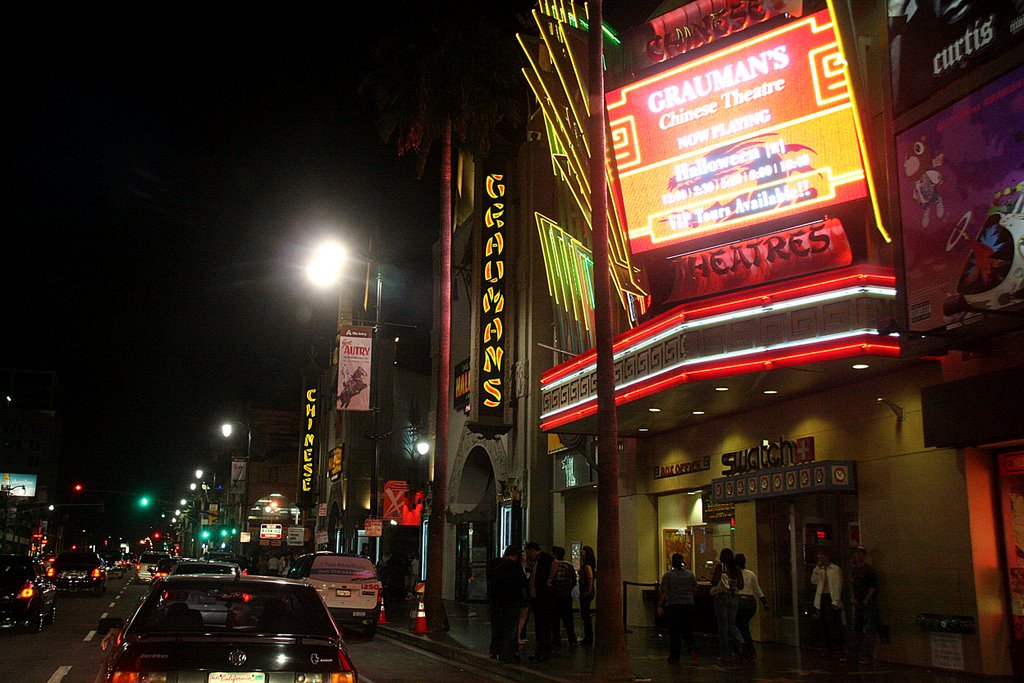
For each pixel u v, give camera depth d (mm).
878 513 16406
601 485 14672
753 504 19734
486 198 34000
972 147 13656
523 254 32719
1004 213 13031
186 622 7379
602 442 14820
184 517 129875
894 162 15117
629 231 20703
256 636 7102
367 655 18469
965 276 13570
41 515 137125
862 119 17031
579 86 24203
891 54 15336
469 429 33781
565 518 29594
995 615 14180
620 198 20922
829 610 16984
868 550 16562
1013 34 13109
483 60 25719
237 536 81312
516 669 15273
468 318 38812
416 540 50969
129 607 31344
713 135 19281
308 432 70938
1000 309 12922
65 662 15625
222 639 6957
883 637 15977
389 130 27109
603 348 15211
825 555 17203
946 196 14055
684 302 19766
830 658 16531
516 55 26438
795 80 18016
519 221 33531
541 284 31797
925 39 14688
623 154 20703
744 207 18781
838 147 17438
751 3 18859
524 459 31297
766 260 18562
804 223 18062
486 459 37344
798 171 17984
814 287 15711
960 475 14648
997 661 14016
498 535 33500
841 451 17469
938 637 14828
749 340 16453
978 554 14305
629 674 13898
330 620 7785
